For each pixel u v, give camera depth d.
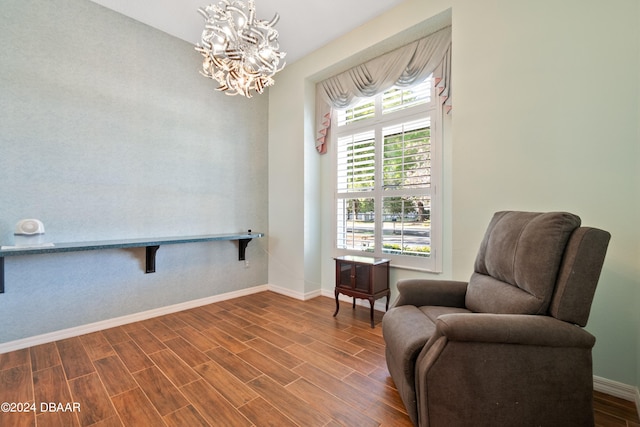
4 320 2.21
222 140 3.54
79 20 2.53
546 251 1.31
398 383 1.53
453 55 2.33
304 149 3.58
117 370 1.95
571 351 1.21
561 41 1.87
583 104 1.79
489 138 2.15
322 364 2.03
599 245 1.25
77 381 1.82
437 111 2.73
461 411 1.21
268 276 4.04
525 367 1.20
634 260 1.64
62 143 2.45
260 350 2.24
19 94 2.26
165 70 3.06
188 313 3.08
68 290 2.49
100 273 2.66
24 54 2.28
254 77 1.80
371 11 2.76
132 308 2.84
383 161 3.13
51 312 2.40
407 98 2.96
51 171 2.40
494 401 1.20
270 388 1.75
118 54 2.75
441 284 1.94
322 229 3.78
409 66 2.83
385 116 3.13
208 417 1.51
